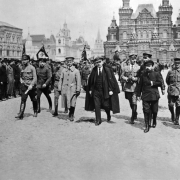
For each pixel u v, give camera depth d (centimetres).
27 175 666
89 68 2208
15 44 8831
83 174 676
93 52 16900
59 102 1814
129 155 800
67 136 987
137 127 1124
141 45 11600
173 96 1186
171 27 11831
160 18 11800
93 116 1352
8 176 661
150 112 1120
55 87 1345
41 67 1412
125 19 12169
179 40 11706
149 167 719
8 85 1959
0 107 1599
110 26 12712
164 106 1645
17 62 2266
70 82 1218
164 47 11669
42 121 1226
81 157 782
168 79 1202
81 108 1588
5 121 1216
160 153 816
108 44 12562
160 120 1259
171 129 1095
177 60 1177
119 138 964
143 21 11938
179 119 1290
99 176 668
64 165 726
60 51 14588
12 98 2033
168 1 11788
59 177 658
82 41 18775
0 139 943
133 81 1189
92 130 1072
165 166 725
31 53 13850
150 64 1072
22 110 1259
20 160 757
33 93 1288
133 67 1212
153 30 11875
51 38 16275
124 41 12231
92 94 1164
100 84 1147
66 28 18075
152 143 909
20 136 983
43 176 662
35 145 883
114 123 1192
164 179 655
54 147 864
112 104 1157
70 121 1230
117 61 3272
